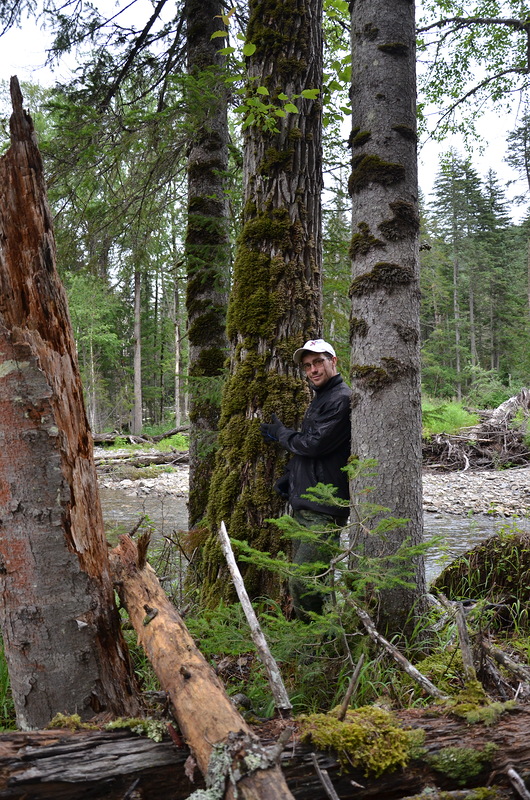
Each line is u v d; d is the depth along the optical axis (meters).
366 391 3.22
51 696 2.11
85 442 2.26
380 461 3.16
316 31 4.35
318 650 2.89
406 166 3.27
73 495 2.14
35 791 1.57
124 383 33.06
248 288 4.22
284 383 4.07
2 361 2.07
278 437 3.69
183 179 7.13
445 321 43.88
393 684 2.66
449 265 47.69
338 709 1.98
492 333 45.16
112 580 2.27
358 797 1.72
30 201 2.07
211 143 6.14
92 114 5.66
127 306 29.83
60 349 2.17
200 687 1.76
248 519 4.00
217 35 4.01
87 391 28.36
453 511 10.87
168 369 31.92
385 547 3.11
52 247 2.16
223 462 4.27
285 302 4.14
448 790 1.77
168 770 1.67
